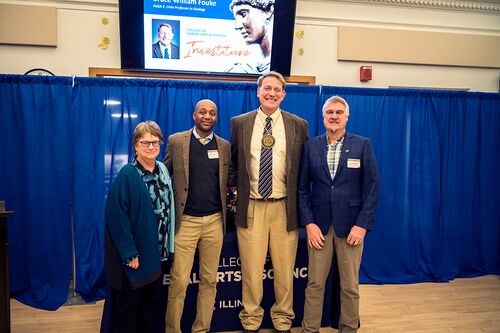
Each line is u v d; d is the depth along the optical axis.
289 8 3.39
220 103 3.23
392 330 2.50
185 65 3.35
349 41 3.75
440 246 3.54
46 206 2.99
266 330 2.41
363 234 2.05
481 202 3.64
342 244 2.13
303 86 3.35
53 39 3.27
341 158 2.12
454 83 4.03
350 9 3.75
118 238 1.72
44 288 2.99
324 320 2.48
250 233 2.16
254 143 2.15
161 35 3.27
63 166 3.01
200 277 2.23
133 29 3.19
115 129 3.07
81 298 3.01
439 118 3.51
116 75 3.36
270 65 3.48
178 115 3.16
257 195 2.13
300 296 2.47
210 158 2.13
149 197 1.82
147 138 1.82
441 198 3.54
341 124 2.10
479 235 3.66
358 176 2.12
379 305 2.90
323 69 3.75
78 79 3.00
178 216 2.07
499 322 2.63
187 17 3.30
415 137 3.48
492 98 3.60
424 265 3.51
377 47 3.81
